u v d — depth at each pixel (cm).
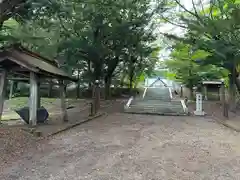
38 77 885
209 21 1125
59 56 1642
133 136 786
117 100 2045
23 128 762
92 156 556
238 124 1010
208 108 1627
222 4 1205
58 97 2234
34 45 1488
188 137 781
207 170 474
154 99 1975
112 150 610
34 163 496
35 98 841
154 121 1124
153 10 1616
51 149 603
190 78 2016
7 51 779
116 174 444
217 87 2162
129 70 2317
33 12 848
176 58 1992
